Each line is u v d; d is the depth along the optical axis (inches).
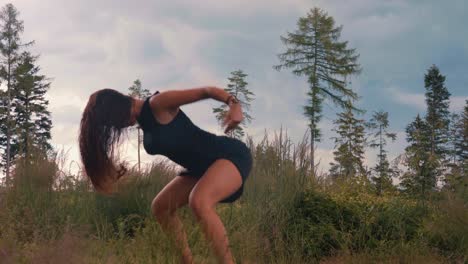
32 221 217.9
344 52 1916.8
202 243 181.0
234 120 150.6
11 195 248.7
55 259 136.3
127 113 153.5
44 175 257.6
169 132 154.2
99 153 154.1
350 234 239.6
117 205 257.0
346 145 890.1
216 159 159.0
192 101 152.9
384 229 250.7
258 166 268.2
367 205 268.5
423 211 265.1
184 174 167.8
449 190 265.3
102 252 173.5
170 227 170.1
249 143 284.0
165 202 168.4
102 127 153.1
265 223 241.8
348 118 1263.5
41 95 1856.5
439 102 1817.2
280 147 275.7
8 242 151.7
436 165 292.5
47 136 1811.0
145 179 270.5
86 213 247.3
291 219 250.2
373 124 1175.0
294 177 263.4
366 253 222.8
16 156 276.7
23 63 1786.4
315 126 1786.4
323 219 252.2
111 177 158.7
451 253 229.1
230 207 241.8
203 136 159.3
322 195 265.4
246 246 202.1
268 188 255.3
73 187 265.9
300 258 223.9
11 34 1781.5
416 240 236.7
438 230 237.3
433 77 1819.6
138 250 177.5
